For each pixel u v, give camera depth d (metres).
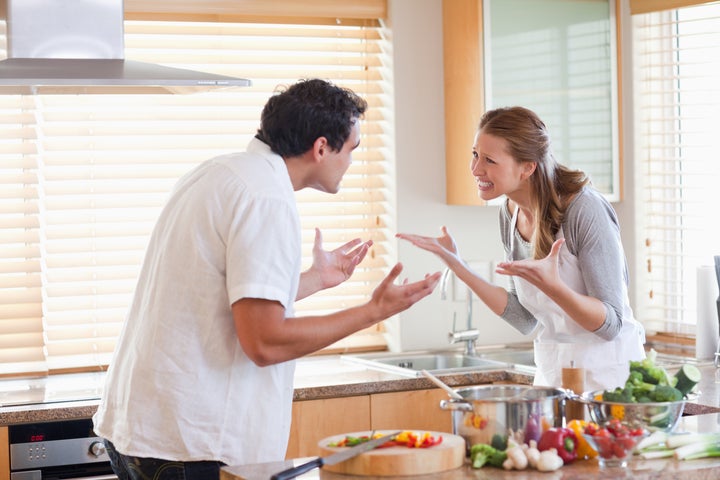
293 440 3.54
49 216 3.94
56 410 3.27
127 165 4.04
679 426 2.43
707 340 3.91
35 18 3.27
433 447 2.10
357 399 3.62
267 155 2.45
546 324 3.15
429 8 4.33
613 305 2.91
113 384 2.51
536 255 3.03
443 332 4.42
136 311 2.52
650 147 4.40
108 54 3.32
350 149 2.54
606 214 3.00
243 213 2.33
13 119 3.87
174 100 4.07
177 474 2.40
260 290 2.28
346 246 2.80
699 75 4.22
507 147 2.98
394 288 2.35
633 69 4.38
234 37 4.18
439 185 4.38
